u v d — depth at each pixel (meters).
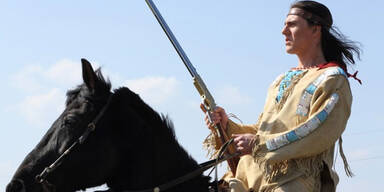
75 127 7.28
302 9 7.88
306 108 7.46
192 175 7.63
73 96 7.64
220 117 8.32
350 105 7.46
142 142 7.52
